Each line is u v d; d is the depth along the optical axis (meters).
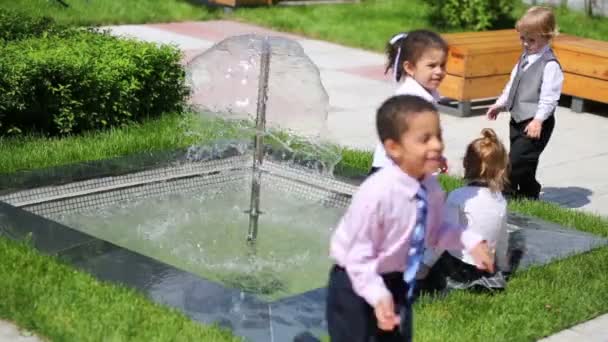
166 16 14.83
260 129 6.90
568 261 5.75
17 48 8.19
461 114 10.31
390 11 16.41
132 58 8.46
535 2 16.66
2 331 4.36
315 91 6.85
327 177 7.32
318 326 4.57
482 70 10.31
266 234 6.41
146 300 4.67
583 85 10.62
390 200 3.46
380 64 12.71
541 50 6.93
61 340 4.22
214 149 7.67
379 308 3.39
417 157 3.51
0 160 6.95
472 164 5.36
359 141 8.95
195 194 7.08
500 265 5.50
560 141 9.48
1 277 4.81
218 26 14.64
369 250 3.47
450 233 3.85
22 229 5.55
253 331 4.48
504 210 5.34
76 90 7.93
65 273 4.92
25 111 7.72
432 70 4.93
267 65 6.67
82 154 7.30
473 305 4.98
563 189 7.88
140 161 7.28
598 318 5.06
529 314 4.94
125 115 8.34
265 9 16.06
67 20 13.57
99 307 4.55
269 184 7.35
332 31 14.49
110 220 6.45
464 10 14.83
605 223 6.71
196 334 4.34
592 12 16.34
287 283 5.59
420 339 4.50
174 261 5.83
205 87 6.96
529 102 6.91
